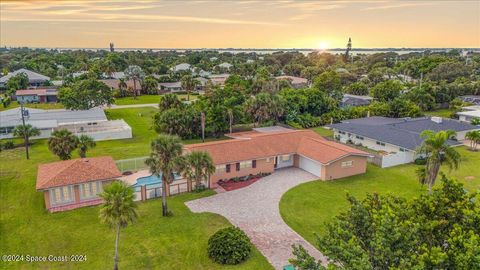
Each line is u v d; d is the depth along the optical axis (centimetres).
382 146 5203
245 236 2656
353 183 4025
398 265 1480
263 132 6009
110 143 5753
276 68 16375
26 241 2848
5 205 3494
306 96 7250
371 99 8925
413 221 1723
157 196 3706
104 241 2833
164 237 2869
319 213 3309
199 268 2467
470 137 5169
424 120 6075
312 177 4247
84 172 3559
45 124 6141
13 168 4469
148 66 16462
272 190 3862
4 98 9300
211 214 3288
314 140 4712
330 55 19725
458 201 1733
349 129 5806
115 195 2389
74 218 3225
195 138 6022
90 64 14650
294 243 2794
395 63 17362
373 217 1742
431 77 11762
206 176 3553
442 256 1363
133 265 2509
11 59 18312
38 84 11912
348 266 1479
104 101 8131
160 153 3111
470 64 13925
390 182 4038
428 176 3341
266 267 2467
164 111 6109
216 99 6494
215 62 18988
